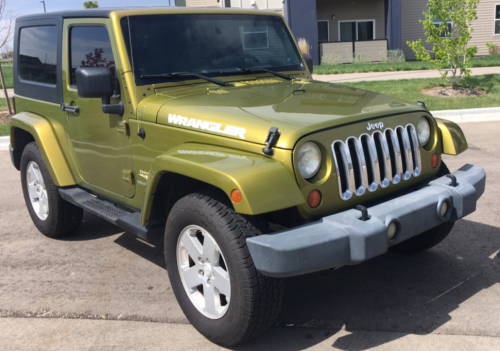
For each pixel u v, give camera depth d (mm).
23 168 5152
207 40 4102
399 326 3303
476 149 7809
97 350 3205
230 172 2770
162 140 3488
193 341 3260
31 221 5652
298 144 2873
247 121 3084
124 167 3879
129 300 3811
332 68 17812
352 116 3150
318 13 23703
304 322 3410
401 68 16844
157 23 3900
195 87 3826
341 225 2842
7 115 11812
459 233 4703
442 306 3506
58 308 3732
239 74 4141
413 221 3059
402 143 3379
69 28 4258
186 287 3316
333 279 3986
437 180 3428
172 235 3283
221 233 2893
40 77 4824
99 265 4453
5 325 3539
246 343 3199
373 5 23500
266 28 4504
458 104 11141
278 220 3150
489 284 3762
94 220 5605
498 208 5262
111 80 3605
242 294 2861
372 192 3197
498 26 23656
